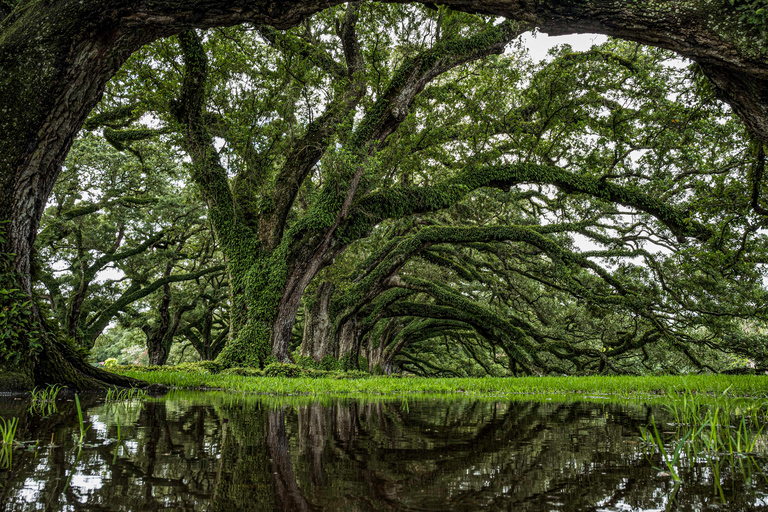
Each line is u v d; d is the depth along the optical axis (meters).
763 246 10.63
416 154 13.56
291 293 13.59
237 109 11.48
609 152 13.81
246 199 14.83
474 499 1.50
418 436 2.87
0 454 2.14
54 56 5.35
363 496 1.53
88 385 6.09
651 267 16.72
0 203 5.39
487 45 11.83
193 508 1.38
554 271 19.28
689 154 11.27
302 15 5.62
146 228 24.48
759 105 5.48
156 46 10.99
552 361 28.14
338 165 11.49
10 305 5.48
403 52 12.66
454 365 40.66
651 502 1.49
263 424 3.39
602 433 3.05
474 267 22.62
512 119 13.81
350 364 23.19
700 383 8.98
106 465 1.94
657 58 11.62
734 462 2.16
